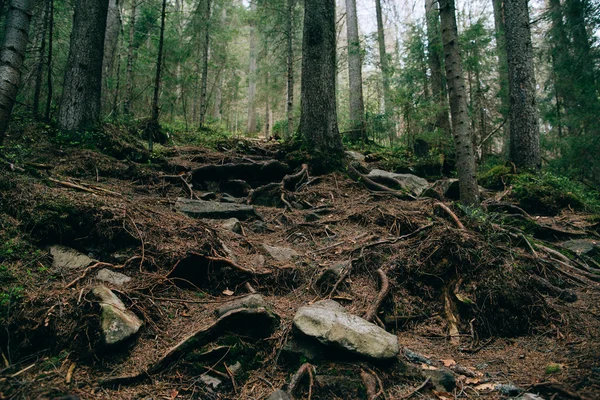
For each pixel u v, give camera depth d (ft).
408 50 44.34
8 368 8.32
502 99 46.09
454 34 18.93
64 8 38.11
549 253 15.98
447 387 8.79
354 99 51.57
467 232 14.52
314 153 27.37
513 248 15.12
